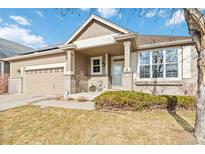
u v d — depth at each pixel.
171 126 5.70
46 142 4.81
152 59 12.12
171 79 11.40
